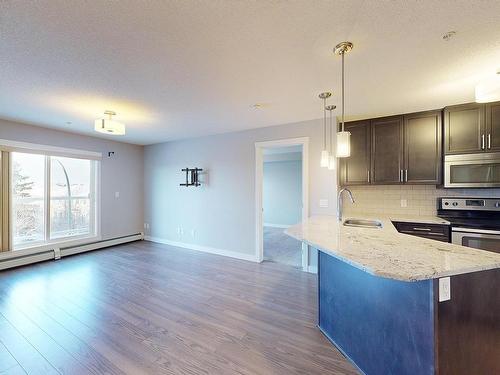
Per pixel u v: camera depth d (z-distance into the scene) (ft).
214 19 4.82
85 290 9.86
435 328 3.83
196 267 12.69
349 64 6.61
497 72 6.99
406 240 5.53
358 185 12.23
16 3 4.31
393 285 4.69
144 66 6.73
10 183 12.28
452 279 3.91
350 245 5.06
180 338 6.77
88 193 16.02
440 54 6.08
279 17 4.77
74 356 6.04
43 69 6.85
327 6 4.47
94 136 15.72
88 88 8.18
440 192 11.09
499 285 4.18
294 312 8.19
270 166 27.78
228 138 14.70
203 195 15.79
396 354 4.61
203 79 7.54
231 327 7.30
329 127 11.68
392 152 11.02
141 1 4.32
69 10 4.53
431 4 4.40
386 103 9.64
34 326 7.33
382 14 4.66
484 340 4.09
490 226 8.79
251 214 13.89
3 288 10.05
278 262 13.60
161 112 10.77
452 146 9.80
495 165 9.20
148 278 11.16
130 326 7.34
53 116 11.34
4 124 11.96
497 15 4.66
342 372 5.55
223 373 5.50
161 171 17.95
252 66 6.74
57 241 14.32
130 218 18.17
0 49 5.83
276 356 6.07
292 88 8.19
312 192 12.02
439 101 9.41
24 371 5.55
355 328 5.75
